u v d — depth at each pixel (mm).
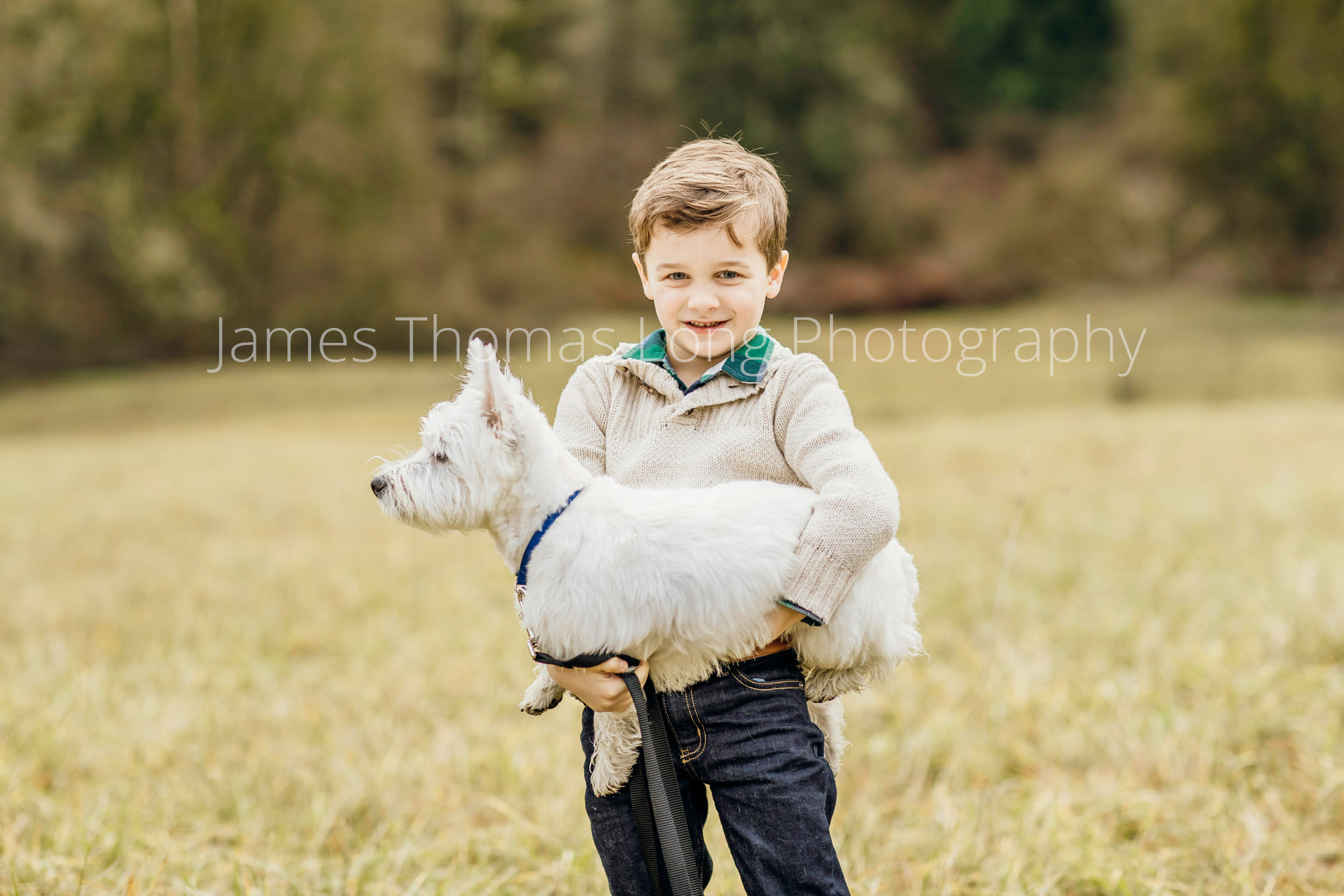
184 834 3393
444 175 33469
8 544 7809
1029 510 7879
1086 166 33594
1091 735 3885
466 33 35812
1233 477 8758
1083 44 37875
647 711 1874
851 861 3088
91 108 24547
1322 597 4988
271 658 5219
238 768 3904
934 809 3506
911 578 2094
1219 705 3947
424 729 4301
